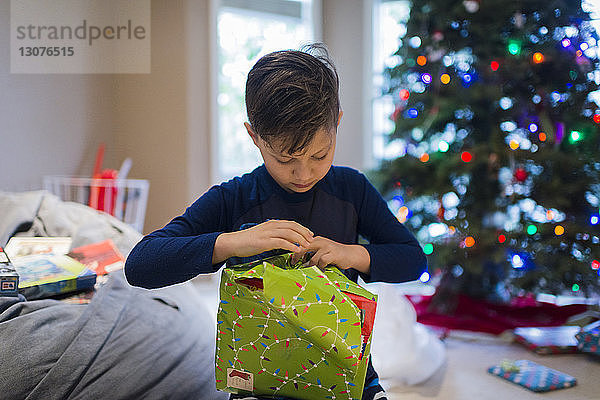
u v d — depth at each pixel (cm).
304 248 103
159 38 375
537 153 272
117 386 142
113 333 150
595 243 272
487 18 282
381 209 125
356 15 428
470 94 280
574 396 208
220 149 407
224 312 101
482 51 280
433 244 287
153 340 155
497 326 282
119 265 188
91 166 362
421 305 310
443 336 274
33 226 214
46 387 135
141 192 344
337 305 95
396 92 309
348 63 432
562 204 270
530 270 274
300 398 103
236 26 408
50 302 157
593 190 275
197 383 157
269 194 119
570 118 275
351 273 119
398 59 314
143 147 382
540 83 279
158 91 377
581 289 275
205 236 105
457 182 288
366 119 432
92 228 219
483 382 222
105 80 372
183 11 370
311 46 116
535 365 234
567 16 278
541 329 279
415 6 297
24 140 305
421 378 220
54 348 142
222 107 409
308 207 119
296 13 429
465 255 285
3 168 291
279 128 98
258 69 104
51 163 327
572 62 275
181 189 376
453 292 301
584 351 251
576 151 276
